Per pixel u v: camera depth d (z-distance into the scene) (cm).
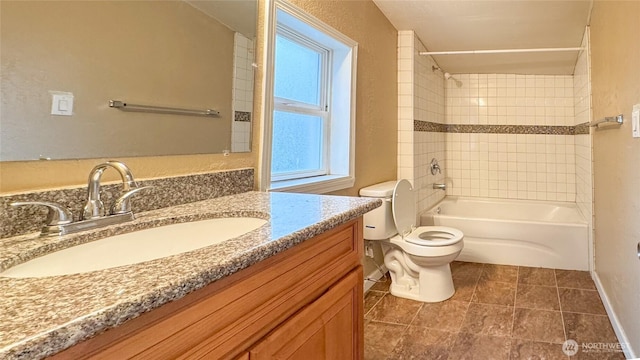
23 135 79
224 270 59
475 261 304
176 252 91
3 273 60
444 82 411
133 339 48
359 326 110
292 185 171
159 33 111
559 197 393
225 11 135
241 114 142
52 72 84
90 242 78
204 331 59
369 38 241
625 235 162
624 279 166
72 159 88
